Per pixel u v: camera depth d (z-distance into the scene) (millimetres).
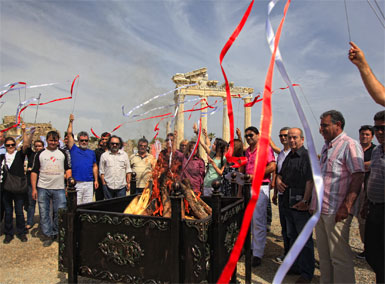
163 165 3320
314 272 3848
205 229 2305
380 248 2527
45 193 5117
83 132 5559
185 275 2354
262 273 3811
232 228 2857
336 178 2877
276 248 4906
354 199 2723
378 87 2113
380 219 2521
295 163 3779
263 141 1680
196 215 3123
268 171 4004
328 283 2980
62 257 2799
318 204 1675
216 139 5211
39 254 4547
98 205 3117
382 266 2508
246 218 1716
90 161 5566
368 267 3992
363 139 4344
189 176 4734
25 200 6234
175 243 2303
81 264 2723
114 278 2576
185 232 2355
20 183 5082
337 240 2857
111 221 2592
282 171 4000
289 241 4258
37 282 3545
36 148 5941
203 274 2289
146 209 3262
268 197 4164
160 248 2404
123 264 2541
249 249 3229
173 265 2305
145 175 5797
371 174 2699
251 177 3334
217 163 5059
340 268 2838
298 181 3719
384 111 2928
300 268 3551
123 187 5598
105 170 5555
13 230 5480
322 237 3002
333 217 2857
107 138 6422
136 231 2498
